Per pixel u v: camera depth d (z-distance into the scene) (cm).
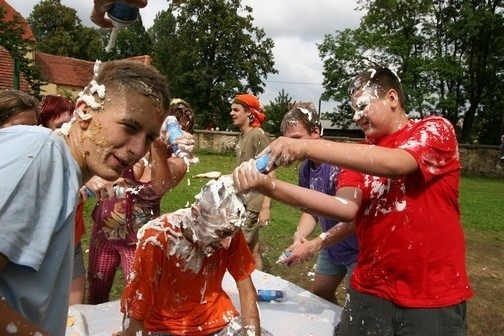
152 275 243
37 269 109
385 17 3006
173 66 3931
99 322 314
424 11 2905
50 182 113
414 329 220
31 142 112
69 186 120
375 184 231
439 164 214
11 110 269
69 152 123
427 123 222
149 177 341
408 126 231
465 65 2959
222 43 3753
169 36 4669
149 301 243
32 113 279
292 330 322
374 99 232
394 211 223
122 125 131
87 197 323
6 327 106
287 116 370
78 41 4781
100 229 348
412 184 219
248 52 3925
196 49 3775
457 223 225
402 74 2880
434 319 216
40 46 4525
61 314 126
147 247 243
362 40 2945
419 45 3012
